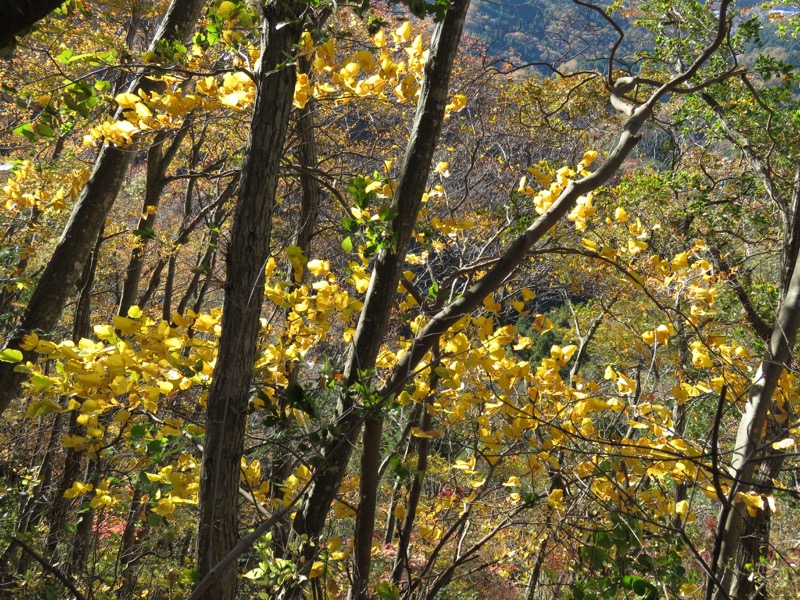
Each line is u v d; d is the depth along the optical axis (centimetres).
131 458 328
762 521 361
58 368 221
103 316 1035
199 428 279
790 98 788
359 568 287
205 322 268
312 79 330
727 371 333
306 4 217
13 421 575
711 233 804
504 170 848
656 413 325
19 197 456
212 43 267
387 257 272
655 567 235
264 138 226
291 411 278
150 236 244
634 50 848
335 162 764
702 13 788
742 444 302
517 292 319
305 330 293
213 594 216
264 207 226
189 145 1000
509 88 688
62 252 407
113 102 313
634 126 302
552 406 316
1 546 408
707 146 864
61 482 455
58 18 358
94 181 416
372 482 280
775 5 806
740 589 344
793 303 314
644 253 499
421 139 272
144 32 680
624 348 927
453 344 276
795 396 309
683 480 290
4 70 445
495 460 305
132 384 235
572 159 811
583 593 230
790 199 799
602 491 289
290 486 302
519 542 393
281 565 246
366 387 238
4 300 531
